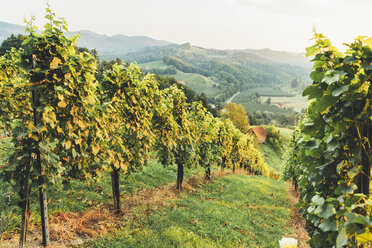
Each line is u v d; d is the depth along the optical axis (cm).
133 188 927
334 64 211
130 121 717
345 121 204
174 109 1077
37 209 586
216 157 1628
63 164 494
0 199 551
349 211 171
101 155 564
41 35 408
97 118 534
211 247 529
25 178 417
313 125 232
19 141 411
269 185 1647
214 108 8194
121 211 691
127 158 696
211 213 762
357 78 196
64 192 731
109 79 677
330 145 218
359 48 196
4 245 428
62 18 426
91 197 753
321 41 219
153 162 1438
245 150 2480
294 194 1599
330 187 223
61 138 471
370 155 192
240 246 567
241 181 1532
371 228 151
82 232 534
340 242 155
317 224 229
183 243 530
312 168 251
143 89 789
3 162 398
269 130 6931
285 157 1916
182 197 959
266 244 625
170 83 7500
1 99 856
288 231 759
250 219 804
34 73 415
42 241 470
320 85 220
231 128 2031
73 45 461
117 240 522
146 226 615
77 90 469
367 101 189
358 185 198
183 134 1066
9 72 870
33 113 436
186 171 1494
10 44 4831
